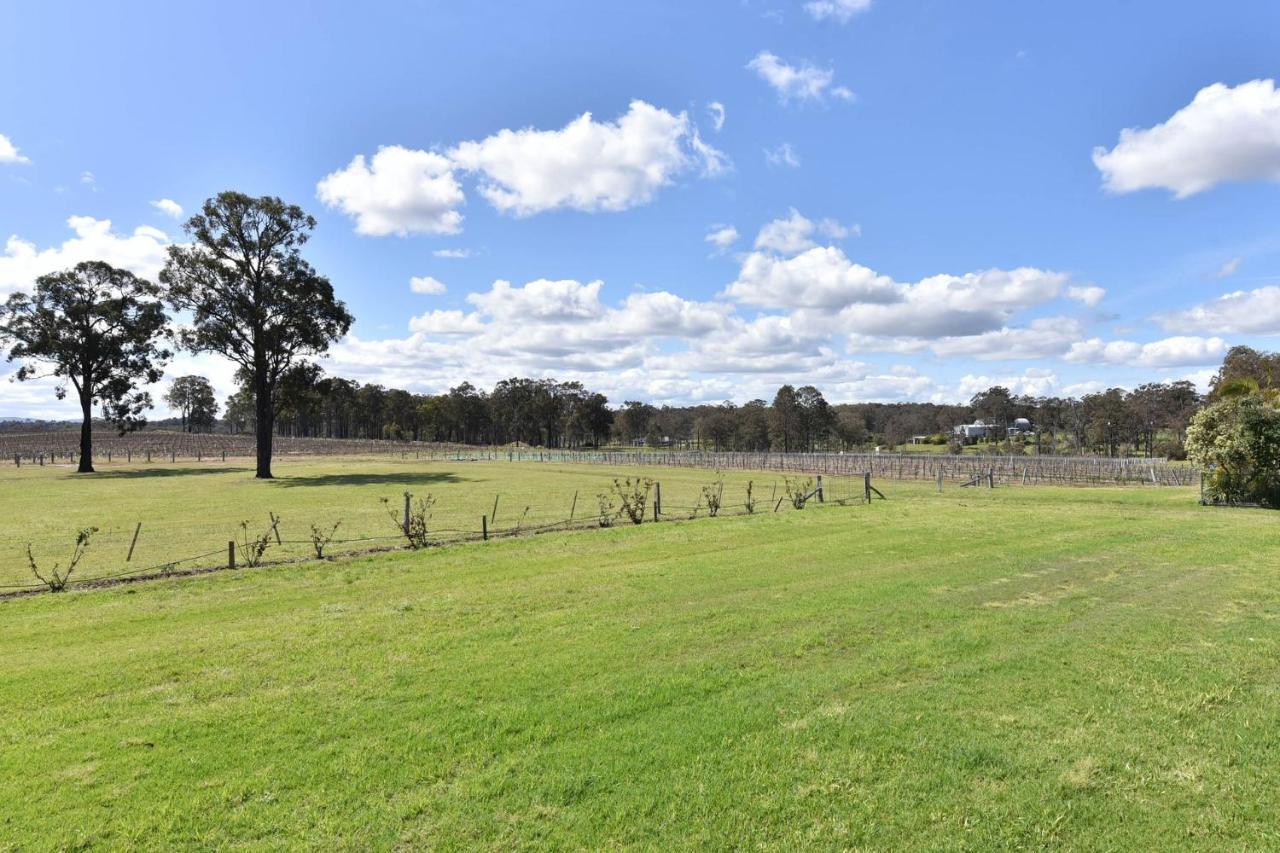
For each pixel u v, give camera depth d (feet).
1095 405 273.54
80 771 15.78
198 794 14.70
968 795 14.34
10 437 391.24
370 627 27.35
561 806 14.07
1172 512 62.39
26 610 32.35
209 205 135.54
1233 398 70.03
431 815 13.82
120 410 178.81
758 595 31.53
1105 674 20.80
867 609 28.58
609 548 46.29
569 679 20.99
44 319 166.61
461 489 114.32
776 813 13.76
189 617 30.14
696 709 18.62
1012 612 27.89
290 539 58.59
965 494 92.48
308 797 14.53
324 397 156.97
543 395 444.55
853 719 17.87
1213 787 14.57
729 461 210.79
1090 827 13.26
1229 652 22.68
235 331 141.69
